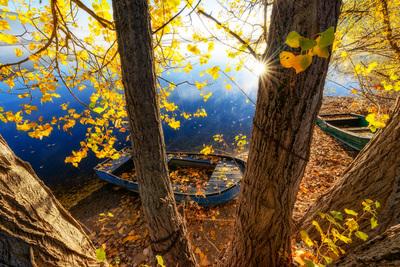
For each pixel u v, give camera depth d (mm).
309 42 630
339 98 15430
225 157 7637
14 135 12336
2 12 1977
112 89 3455
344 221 2605
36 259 951
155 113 1892
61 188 8289
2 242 864
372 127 2373
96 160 9992
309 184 6117
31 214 1003
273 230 2039
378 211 2291
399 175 2117
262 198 1882
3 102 15266
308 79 1360
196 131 12695
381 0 2906
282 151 1614
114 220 6121
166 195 2266
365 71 2719
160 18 2629
